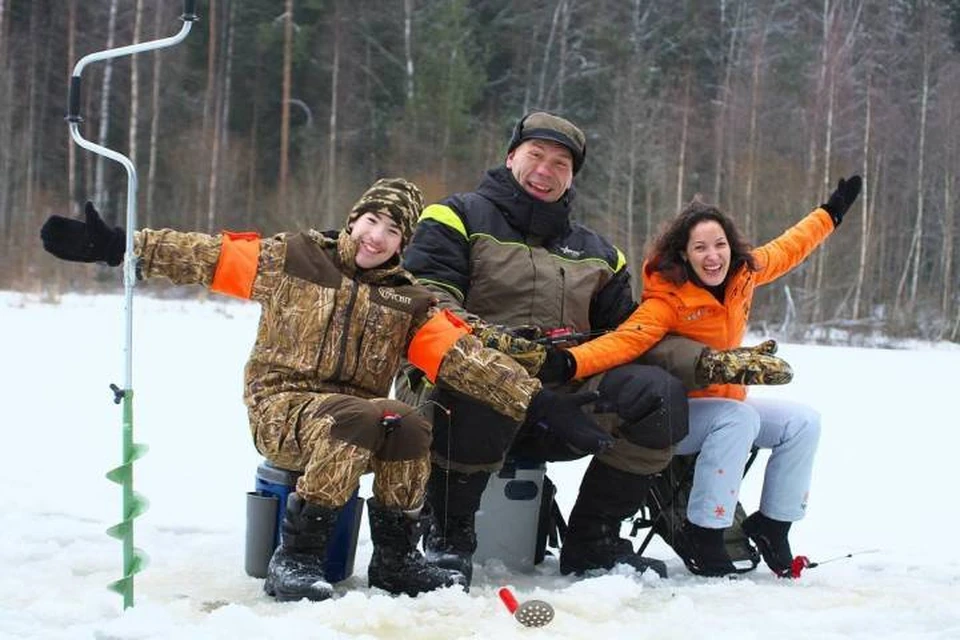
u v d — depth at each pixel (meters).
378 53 42.53
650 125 36.19
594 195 37.88
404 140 38.09
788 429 4.05
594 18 43.59
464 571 3.64
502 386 3.50
